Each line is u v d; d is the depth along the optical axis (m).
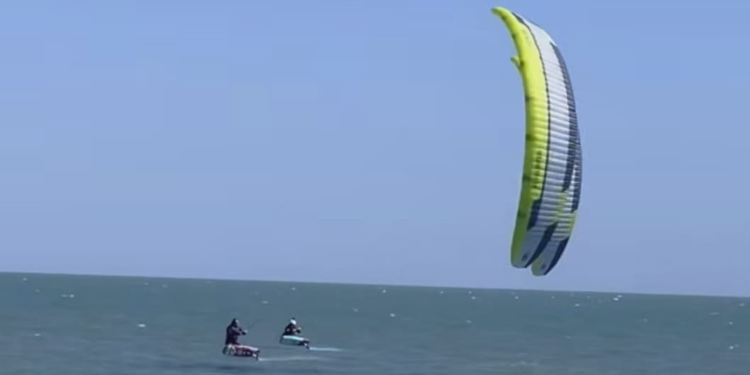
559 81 66.81
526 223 64.38
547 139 64.19
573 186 68.62
